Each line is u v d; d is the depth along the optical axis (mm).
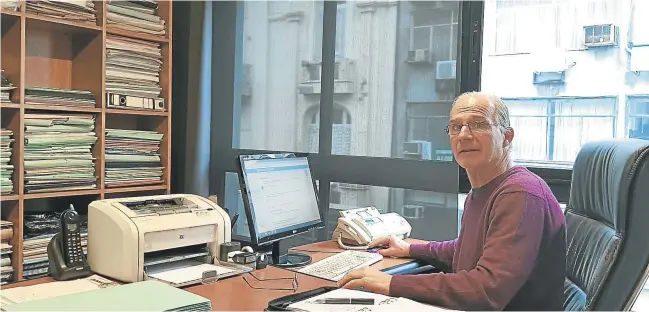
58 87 2748
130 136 2795
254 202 1821
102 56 2631
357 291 1499
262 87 3180
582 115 2330
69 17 2500
